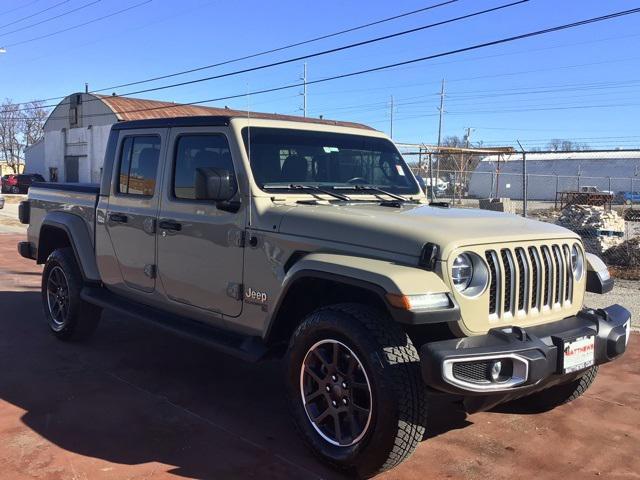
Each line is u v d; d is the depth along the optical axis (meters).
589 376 4.39
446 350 3.14
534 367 3.26
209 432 4.09
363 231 3.60
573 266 4.07
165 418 4.30
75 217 6.01
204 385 4.99
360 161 4.95
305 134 4.66
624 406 4.79
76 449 3.79
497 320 3.52
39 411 4.37
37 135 76.56
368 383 3.33
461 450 3.93
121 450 3.79
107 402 4.57
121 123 5.49
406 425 3.25
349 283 3.38
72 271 5.95
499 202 19.56
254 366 5.52
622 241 13.70
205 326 4.64
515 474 3.63
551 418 4.51
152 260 4.97
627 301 9.02
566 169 58.06
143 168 5.14
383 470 3.40
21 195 44.84
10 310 7.60
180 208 4.68
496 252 3.54
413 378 3.27
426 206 4.50
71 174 52.22
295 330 3.80
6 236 17.14
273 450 3.85
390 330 3.38
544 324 3.76
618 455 3.92
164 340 6.30
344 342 3.46
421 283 3.22
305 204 4.20
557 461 3.81
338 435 3.54
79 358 5.64
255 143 4.34
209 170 3.99
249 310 4.16
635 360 6.02
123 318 7.22
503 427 4.33
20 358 5.62
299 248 3.82
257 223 4.09
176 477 3.47
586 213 14.23
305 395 3.72
